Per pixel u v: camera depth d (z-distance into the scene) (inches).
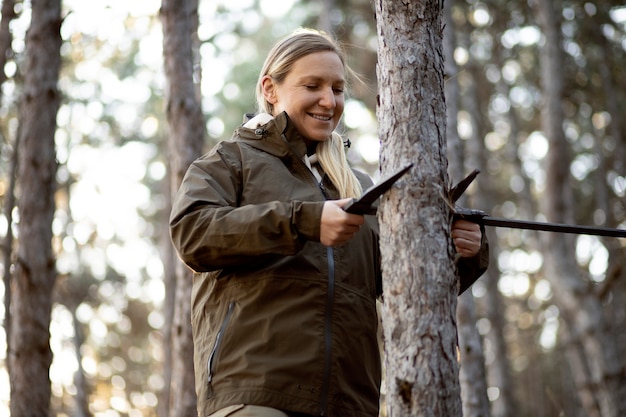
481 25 571.5
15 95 359.9
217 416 104.3
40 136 263.4
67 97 507.5
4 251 311.9
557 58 478.9
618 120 561.3
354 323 110.0
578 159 698.2
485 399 285.3
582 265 677.9
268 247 103.1
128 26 372.8
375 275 118.6
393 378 100.8
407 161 104.4
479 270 115.5
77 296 584.1
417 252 101.7
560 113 472.7
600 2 555.2
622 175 557.0
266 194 112.1
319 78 117.1
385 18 110.4
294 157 115.4
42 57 267.6
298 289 107.6
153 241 732.0
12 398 249.1
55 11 270.8
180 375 229.5
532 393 839.1
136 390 694.5
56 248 548.4
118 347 703.1
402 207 103.1
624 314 663.8
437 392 98.7
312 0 657.0
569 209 465.4
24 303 254.1
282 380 103.9
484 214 111.3
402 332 100.7
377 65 111.8
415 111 106.0
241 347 106.0
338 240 102.8
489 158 726.5
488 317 585.0
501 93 634.2
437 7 111.0
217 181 111.6
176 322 232.5
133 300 705.6
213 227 104.7
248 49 671.8
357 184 119.4
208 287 111.0
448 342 100.4
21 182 261.6
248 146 115.9
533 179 749.9
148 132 601.9
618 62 570.9
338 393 106.7
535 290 797.2
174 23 253.1
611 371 430.0
